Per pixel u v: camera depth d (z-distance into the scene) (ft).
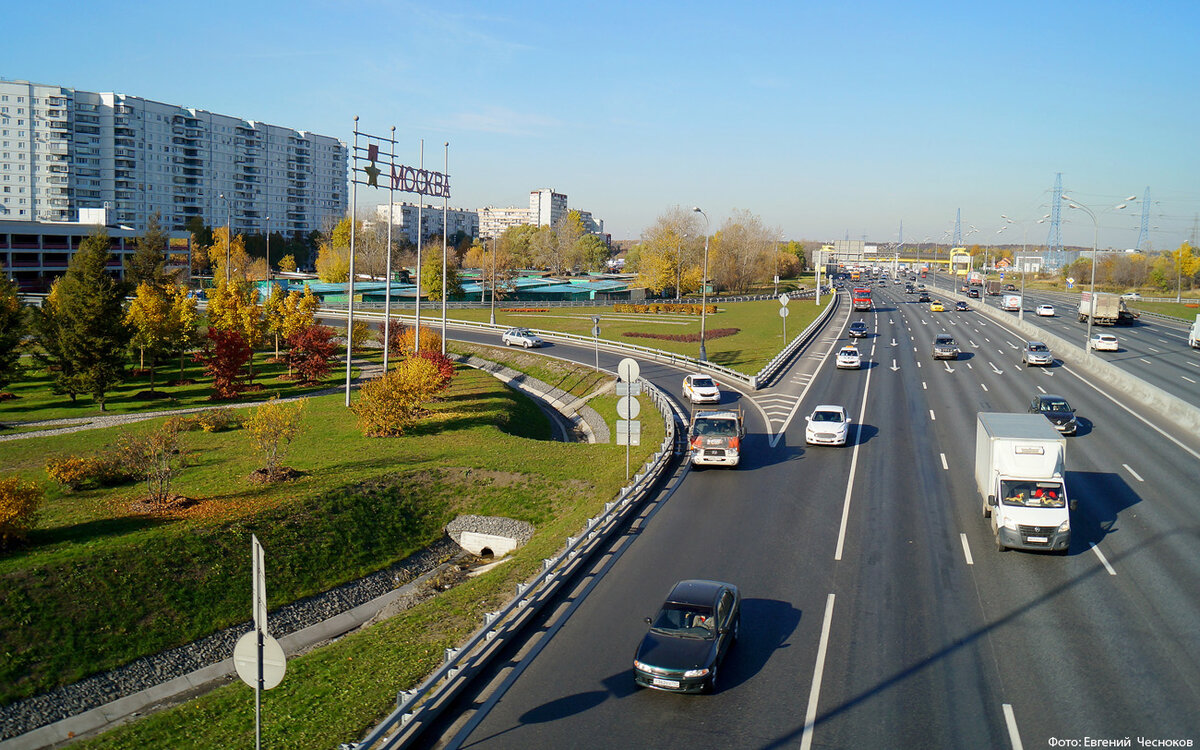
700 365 191.31
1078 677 48.60
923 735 42.29
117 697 62.13
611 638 54.75
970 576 65.57
